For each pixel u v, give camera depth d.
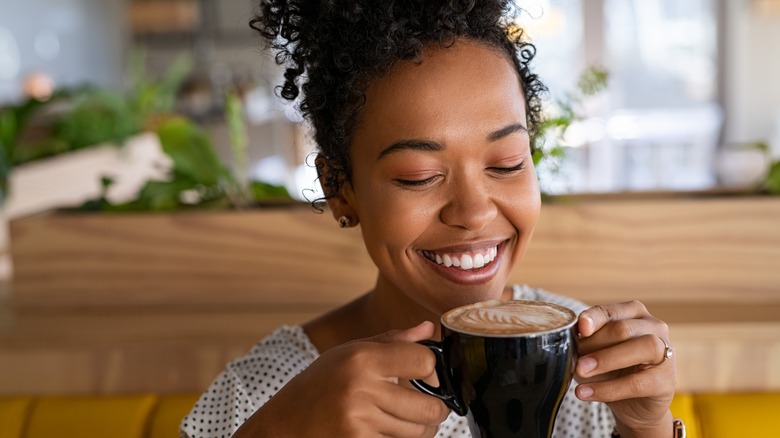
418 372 0.69
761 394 1.30
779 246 1.52
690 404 1.29
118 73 7.90
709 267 1.54
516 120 0.81
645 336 0.75
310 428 0.71
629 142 6.53
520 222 0.83
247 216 1.63
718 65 6.63
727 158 5.68
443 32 0.80
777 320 1.38
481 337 0.66
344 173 0.90
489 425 0.69
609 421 1.10
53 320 1.58
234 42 7.61
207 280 1.65
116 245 1.67
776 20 6.58
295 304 1.63
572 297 1.56
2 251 2.74
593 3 6.33
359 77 0.82
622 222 1.54
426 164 0.80
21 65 7.08
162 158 3.99
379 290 1.01
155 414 1.33
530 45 0.96
